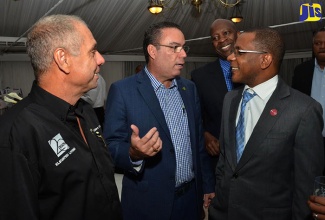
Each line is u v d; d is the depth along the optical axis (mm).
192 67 14445
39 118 926
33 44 967
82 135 1077
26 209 820
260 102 1377
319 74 2555
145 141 1233
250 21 9125
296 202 1281
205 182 1882
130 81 1634
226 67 2207
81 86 1033
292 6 8055
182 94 1687
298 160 1265
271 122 1295
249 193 1337
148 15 8398
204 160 1875
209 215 1574
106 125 1565
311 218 1240
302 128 1254
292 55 13594
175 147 1584
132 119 1551
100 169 1049
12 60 10336
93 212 996
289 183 1332
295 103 1291
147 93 1565
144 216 1554
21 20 7363
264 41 1322
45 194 915
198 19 9055
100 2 7059
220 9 8250
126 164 1434
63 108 998
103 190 1038
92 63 1017
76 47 969
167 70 1558
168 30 1532
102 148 1147
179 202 1617
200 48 13039
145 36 1612
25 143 869
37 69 986
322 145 1275
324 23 8906
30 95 1003
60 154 931
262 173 1314
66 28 960
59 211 927
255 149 1312
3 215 811
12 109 948
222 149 1589
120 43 10586
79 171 953
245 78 1388
